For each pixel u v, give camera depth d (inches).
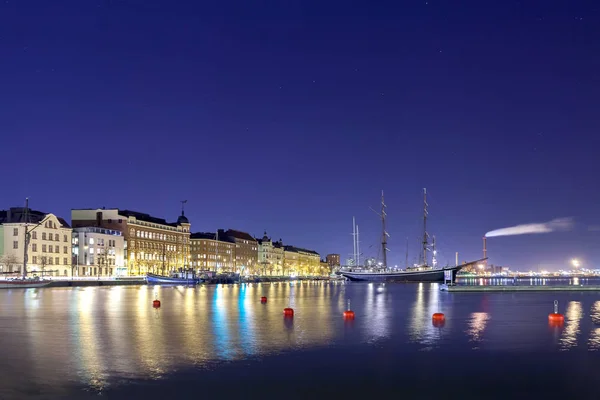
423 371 1169.4
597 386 1058.7
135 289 5492.1
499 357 1318.9
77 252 7504.9
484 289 4960.6
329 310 2637.8
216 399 960.9
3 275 6013.8
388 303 3243.1
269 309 2664.9
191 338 1590.8
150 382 1061.1
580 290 4945.9
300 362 1247.5
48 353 1334.9
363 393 1005.2
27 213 6250.0
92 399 949.2
